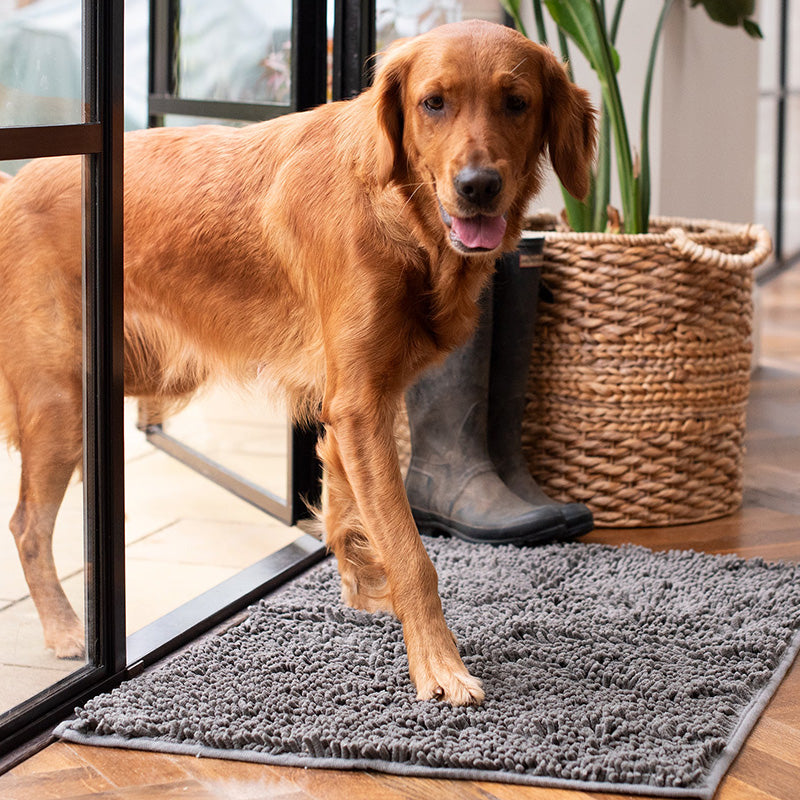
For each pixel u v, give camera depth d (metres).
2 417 1.55
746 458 3.13
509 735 1.54
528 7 3.46
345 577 1.98
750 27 3.04
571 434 2.53
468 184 1.54
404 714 1.59
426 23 3.01
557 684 1.70
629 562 2.24
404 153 1.70
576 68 3.47
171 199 1.91
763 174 5.90
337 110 1.82
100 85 1.53
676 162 3.52
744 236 2.58
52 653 1.62
